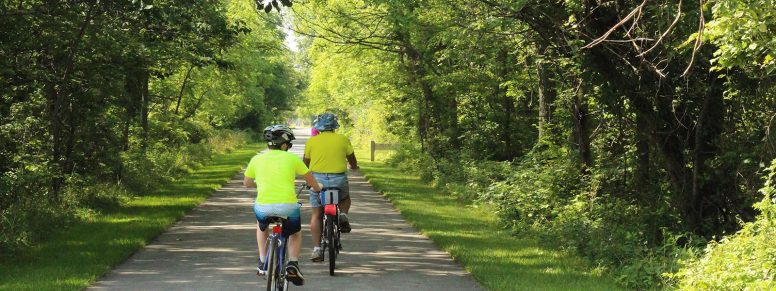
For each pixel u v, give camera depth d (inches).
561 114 2300.7
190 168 4601.4
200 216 2274.9
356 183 3907.5
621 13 1485.0
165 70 2517.2
